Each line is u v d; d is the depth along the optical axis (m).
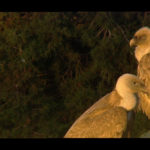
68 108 13.55
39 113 13.45
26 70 13.48
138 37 10.77
